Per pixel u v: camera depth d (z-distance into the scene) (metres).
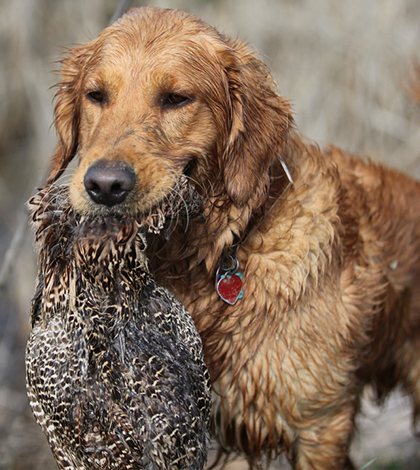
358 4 7.65
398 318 4.40
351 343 3.74
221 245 3.39
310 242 3.52
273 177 3.48
